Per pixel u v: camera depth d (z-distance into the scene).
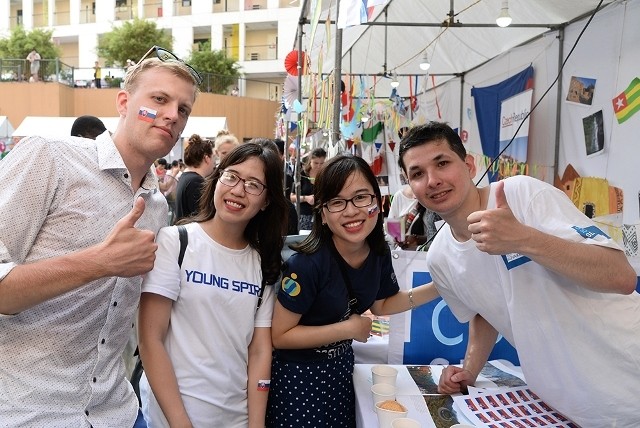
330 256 1.59
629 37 3.34
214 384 1.49
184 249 1.50
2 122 13.12
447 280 1.65
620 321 1.31
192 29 26.81
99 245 1.12
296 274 1.56
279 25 25.97
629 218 3.37
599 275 1.19
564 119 4.15
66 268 1.08
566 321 1.33
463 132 6.25
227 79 21.28
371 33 5.30
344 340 1.65
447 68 6.15
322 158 5.33
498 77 5.32
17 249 1.15
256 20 26.22
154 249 1.17
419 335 2.03
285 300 1.57
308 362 1.60
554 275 1.33
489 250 1.19
